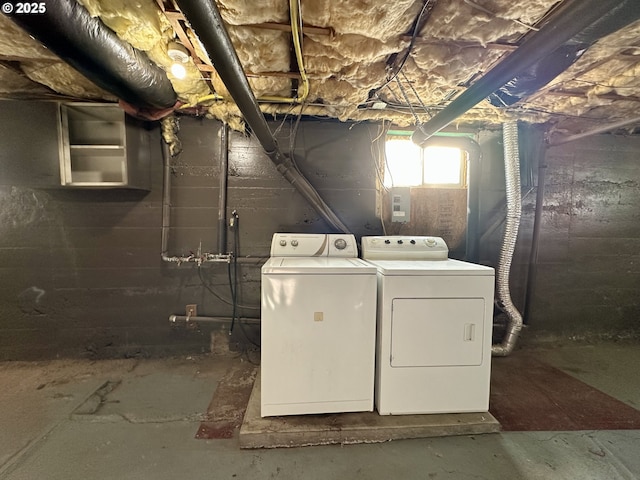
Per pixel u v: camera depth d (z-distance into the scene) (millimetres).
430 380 1717
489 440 1623
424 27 1385
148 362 2457
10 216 2377
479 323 1735
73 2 1111
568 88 1979
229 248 2562
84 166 2242
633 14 1148
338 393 1709
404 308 1689
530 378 2256
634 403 1947
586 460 1487
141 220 2482
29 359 2441
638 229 2951
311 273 1672
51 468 1416
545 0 1198
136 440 1597
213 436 1634
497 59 1644
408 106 2283
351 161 2623
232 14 1286
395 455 1523
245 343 2611
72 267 2449
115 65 1488
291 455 1518
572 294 2916
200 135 2502
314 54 1594
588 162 2875
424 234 2719
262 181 2561
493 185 2758
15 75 1840
